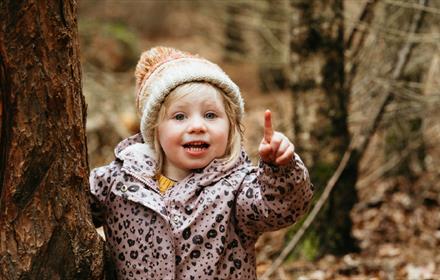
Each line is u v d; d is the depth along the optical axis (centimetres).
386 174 650
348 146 500
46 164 231
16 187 229
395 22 546
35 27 220
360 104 545
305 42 495
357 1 577
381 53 543
